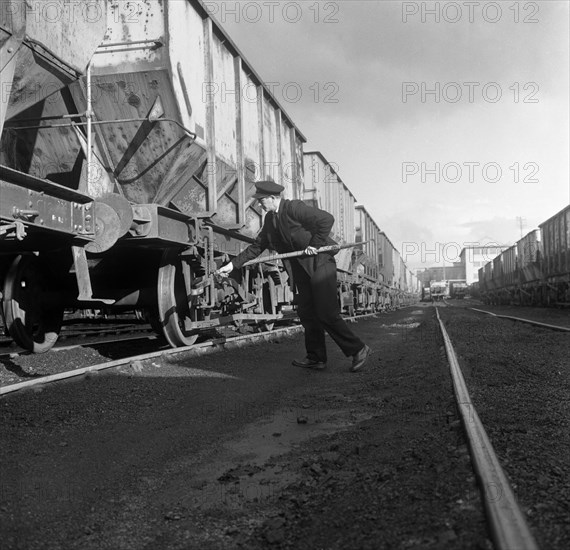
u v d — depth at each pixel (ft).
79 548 6.59
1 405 12.09
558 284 82.53
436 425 11.30
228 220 27.02
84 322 26.55
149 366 18.19
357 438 11.05
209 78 23.49
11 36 12.64
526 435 10.08
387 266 109.40
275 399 15.39
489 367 19.03
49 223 14.28
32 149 17.93
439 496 7.02
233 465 9.78
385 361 23.41
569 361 20.83
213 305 22.74
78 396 13.55
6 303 18.19
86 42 16.21
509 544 5.13
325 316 19.42
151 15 20.18
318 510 7.32
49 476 8.76
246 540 6.71
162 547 6.62
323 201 51.98
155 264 22.84
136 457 10.00
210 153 23.54
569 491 7.12
